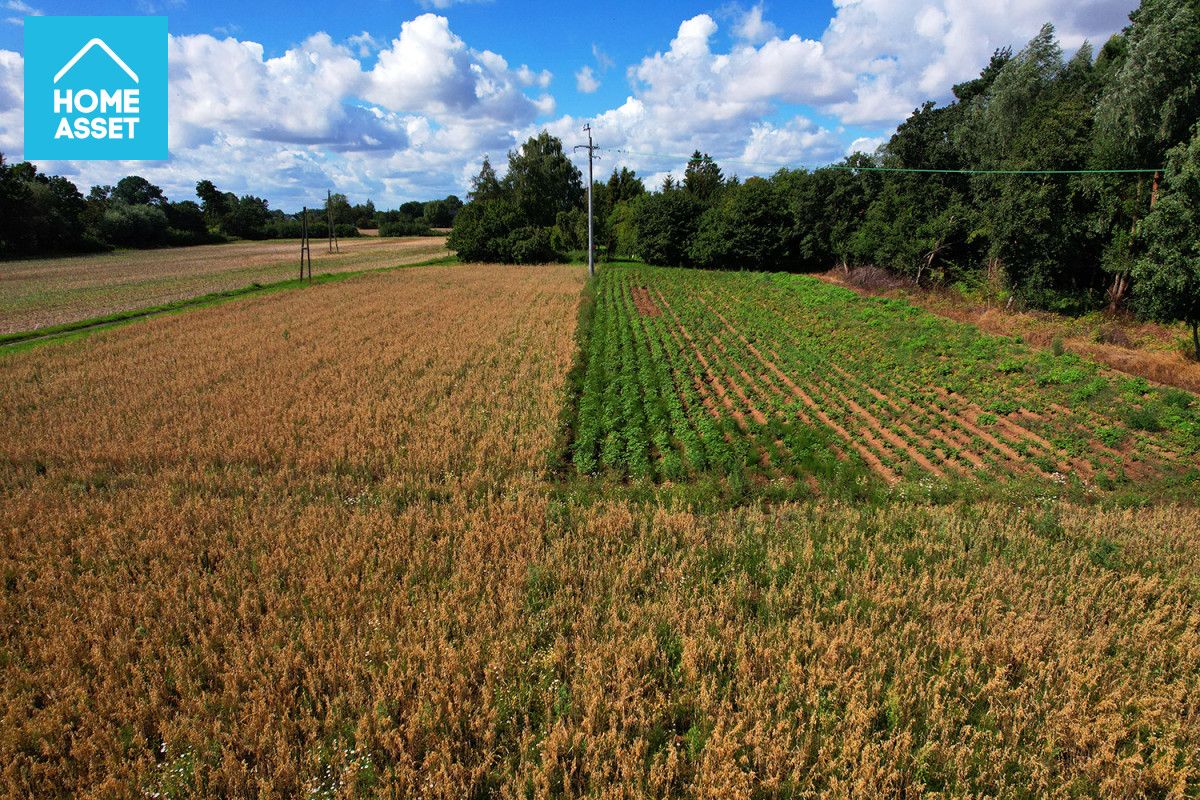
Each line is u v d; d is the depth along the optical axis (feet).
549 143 340.80
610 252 256.11
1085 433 56.08
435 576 30.76
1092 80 121.80
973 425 59.16
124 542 34.32
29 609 28.50
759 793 19.58
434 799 19.15
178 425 54.29
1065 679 24.25
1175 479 47.44
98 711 22.54
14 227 247.91
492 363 77.56
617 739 20.92
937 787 20.29
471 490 42.73
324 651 25.36
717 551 34.32
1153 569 32.48
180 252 290.97
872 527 37.93
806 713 22.59
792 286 144.25
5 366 72.69
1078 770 20.49
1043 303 106.11
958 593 29.81
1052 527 36.88
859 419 59.98
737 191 207.82
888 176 160.15
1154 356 76.23
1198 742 21.56
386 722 21.52
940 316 106.42
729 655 25.67
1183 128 93.71
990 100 136.46
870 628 26.58
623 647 25.17
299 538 34.73
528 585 30.27
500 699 22.77
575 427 57.26
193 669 24.61
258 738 21.04
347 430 53.06
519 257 221.87
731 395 67.36
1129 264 94.58
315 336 90.89
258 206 492.54
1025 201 100.32
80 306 123.03
